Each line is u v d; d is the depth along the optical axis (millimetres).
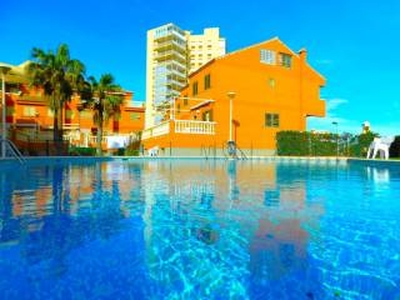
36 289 3121
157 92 99250
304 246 4352
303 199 7859
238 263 3758
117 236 4750
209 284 3242
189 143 28469
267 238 4688
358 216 5984
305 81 35406
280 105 33562
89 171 15203
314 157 29672
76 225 5320
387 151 23094
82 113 45406
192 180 11766
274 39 33750
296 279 3375
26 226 5223
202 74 33188
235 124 31062
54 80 25938
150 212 6320
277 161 26203
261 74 32656
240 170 16625
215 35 110562
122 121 47562
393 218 5871
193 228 5188
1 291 3080
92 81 32406
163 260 3846
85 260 3826
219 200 7680
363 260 3867
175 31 102812
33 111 42969
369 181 11797
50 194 8344
